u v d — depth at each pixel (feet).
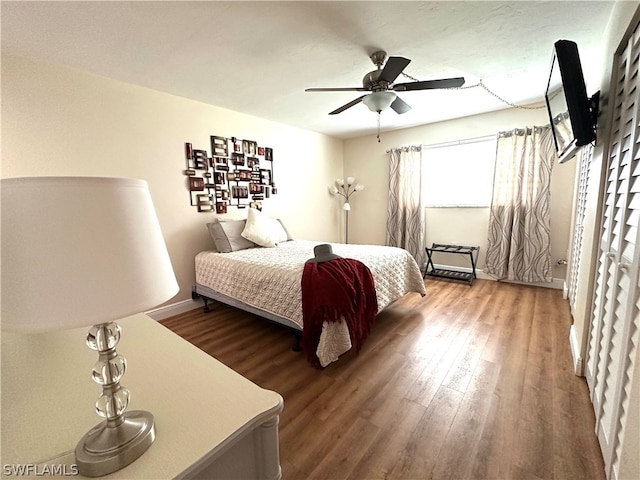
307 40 6.47
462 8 5.50
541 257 11.51
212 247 11.01
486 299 10.60
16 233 1.45
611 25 5.32
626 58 4.20
